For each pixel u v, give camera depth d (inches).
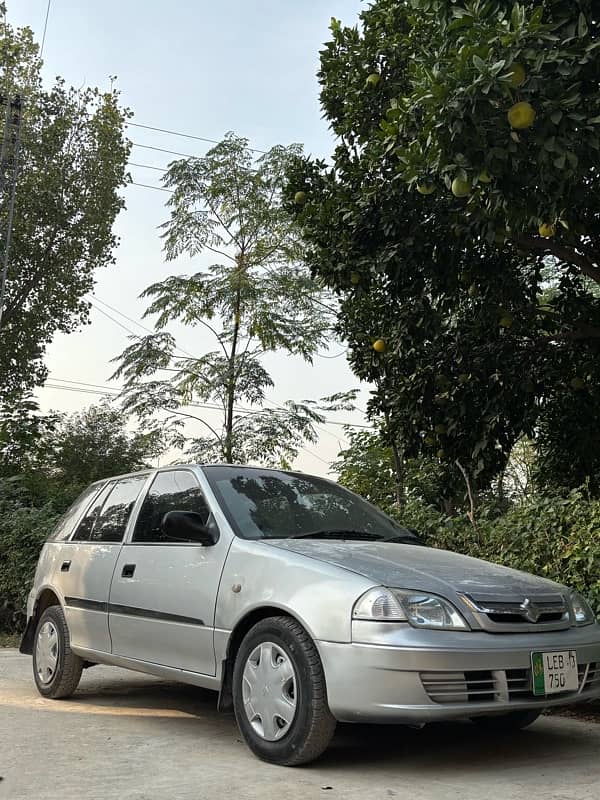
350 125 301.7
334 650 149.6
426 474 518.9
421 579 157.2
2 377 957.8
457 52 190.2
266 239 663.8
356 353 327.6
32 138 928.9
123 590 207.0
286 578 164.1
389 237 278.7
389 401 322.3
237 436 642.8
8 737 184.2
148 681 274.8
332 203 287.6
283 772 152.3
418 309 292.0
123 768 155.7
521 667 152.3
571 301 313.1
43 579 251.0
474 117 178.7
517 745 179.3
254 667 163.9
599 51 189.0
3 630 445.1
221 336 671.1
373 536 201.2
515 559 275.4
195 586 183.9
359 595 151.0
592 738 188.9
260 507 197.5
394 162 266.2
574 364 306.3
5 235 914.1
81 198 974.4
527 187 201.2
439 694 144.9
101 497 247.0
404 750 172.7
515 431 298.2
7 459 591.8
